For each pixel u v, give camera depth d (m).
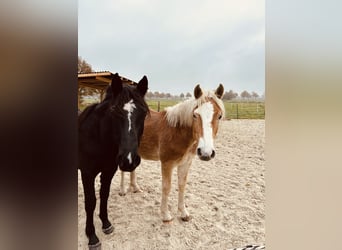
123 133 1.57
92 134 1.75
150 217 2.35
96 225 2.21
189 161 2.23
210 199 2.70
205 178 3.26
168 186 2.20
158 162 4.01
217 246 1.91
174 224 2.26
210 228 2.20
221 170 3.48
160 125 2.22
